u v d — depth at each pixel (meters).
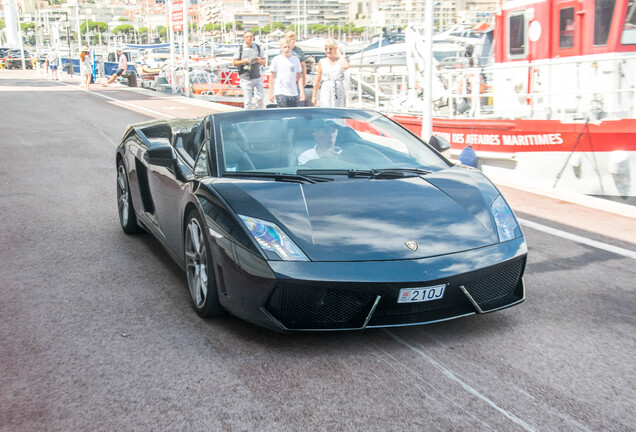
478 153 10.30
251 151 3.84
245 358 3.03
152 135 4.98
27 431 2.41
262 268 2.99
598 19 9.16
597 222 5.82
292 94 10.83
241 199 3.30
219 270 3.22
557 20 9.84
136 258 4.71
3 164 9.03
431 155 4.13
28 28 164.62
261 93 14.05
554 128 9.14
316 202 3.32
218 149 3.82
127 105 19.72
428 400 2.63
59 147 10.68
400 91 13.96
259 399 2.64
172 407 2.58
